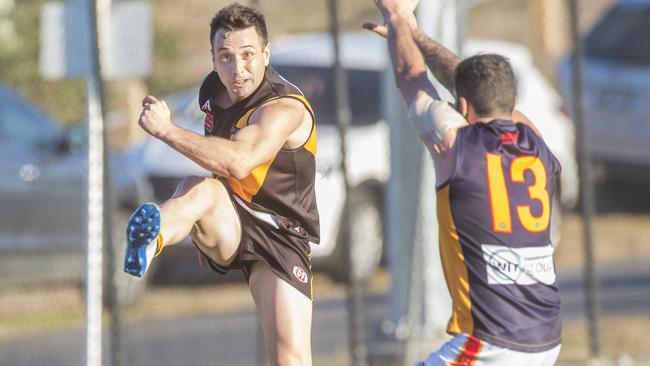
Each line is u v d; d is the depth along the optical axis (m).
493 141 20.09
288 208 21.14
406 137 35.00
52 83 54.38
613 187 56.97
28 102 46.16
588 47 58.88
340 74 31.20
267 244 21.00
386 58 35.50
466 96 20.48
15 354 37.12
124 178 42.19
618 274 49.16
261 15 20.61
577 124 35.03
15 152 41.44
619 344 37.66
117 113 50.66
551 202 20.50
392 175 35.25
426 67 21.88
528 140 20.48
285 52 48.19
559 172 20.84
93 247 29.36
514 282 19.81
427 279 34.69
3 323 41.22
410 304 34.75
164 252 43.44
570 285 47.28
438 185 20.17
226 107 20.81
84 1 30.00
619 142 56.72
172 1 68.88
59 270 42.06
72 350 37.88
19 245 40.97
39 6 56.03
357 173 45.66
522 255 19.86
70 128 43.50
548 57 77.44
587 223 34.84
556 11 79.25
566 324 40.25
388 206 35.84
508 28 81.56
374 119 47.06
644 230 55.56
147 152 43.88
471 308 19.84
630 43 58.03
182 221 19.88
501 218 19.84
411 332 34.56
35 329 40.81
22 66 54.75
